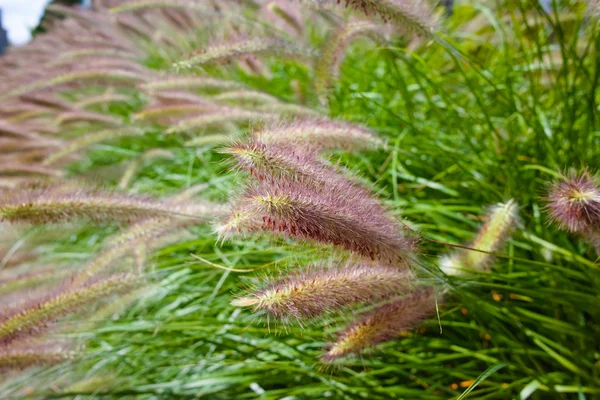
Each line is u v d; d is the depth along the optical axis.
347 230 0.43
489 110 0.77
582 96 0.63
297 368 0.58
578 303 0.52
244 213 0.43
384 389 0.56
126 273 0.58
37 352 0.58
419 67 0.85
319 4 0.55
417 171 0.75
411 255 0.46
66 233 0.81
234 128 0.67
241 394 0.61
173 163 1.01
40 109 0.97
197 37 1.01
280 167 0.44
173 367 0.64
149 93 0.79
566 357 0.55
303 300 0.44
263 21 0.92
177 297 0.71
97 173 0.85
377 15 0.54
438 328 0.61
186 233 0.64
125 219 0.58
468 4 1.01
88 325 0.65
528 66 0.66
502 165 0.66
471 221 0.64
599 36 0.58
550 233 0.60
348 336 0.48
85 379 0.64
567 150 0.61
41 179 0.79
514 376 0.55
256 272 0.64
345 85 0.73
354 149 0.55
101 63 0.83
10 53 1.66
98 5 1.48
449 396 0.57
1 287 0.65
